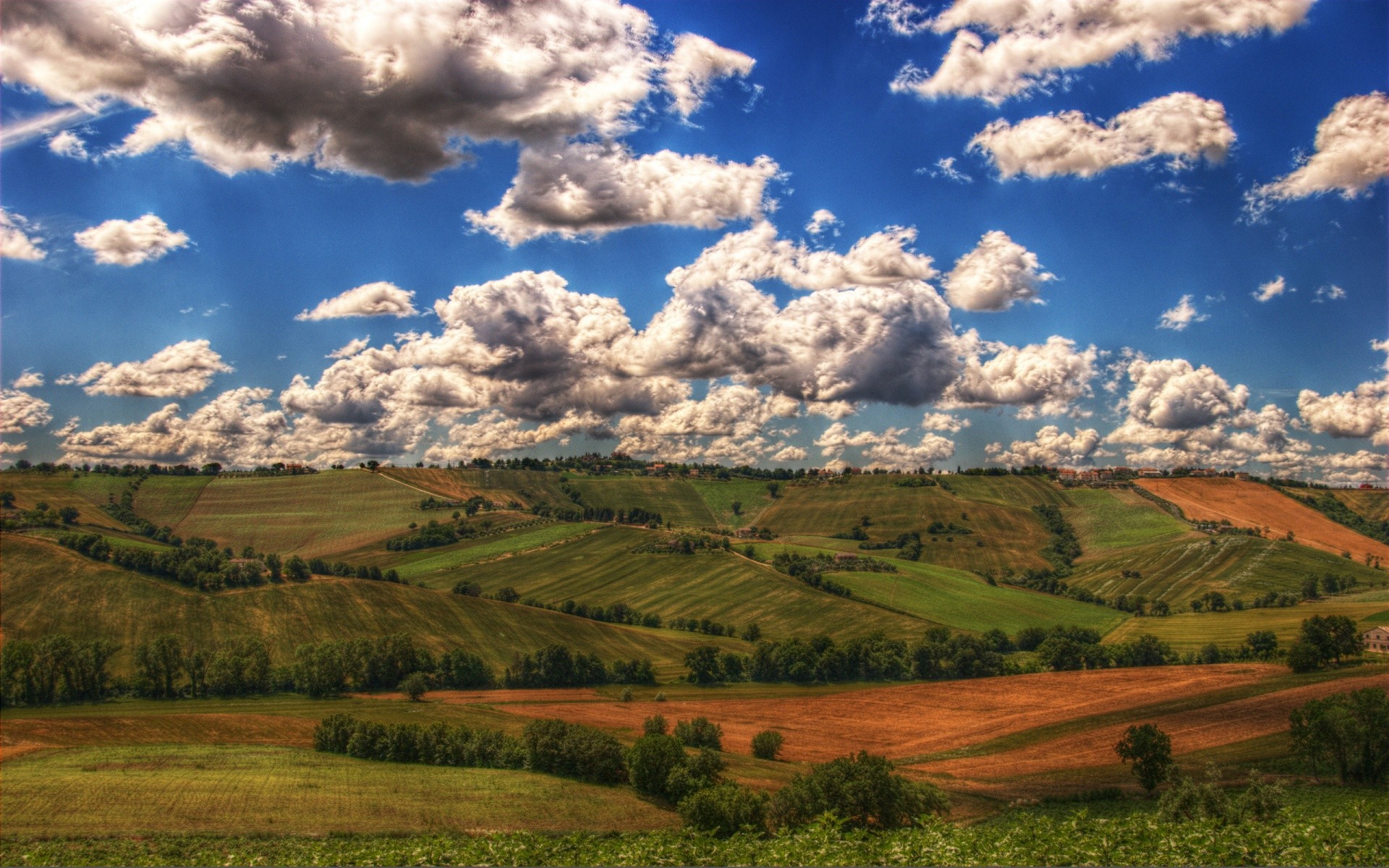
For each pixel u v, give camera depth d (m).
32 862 55.72
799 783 63.25
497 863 40.31
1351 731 69.38
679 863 36.56
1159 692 122.62
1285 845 33.31
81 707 122.00
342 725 92.88
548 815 70.94
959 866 31.14
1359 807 36.75
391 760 87.81
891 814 59.97
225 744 94.62
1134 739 74.38
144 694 130.25
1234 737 92.50
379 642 144.38
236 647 138.12
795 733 114.31
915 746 105.50
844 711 128.62
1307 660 125.00
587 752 81.94
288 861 50.22
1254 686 118.06
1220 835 33.94
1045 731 106.50
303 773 80.56
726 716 125.69
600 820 70.44
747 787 75.38
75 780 75.75
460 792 76.12
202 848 60.41
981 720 117.94
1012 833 34.75
